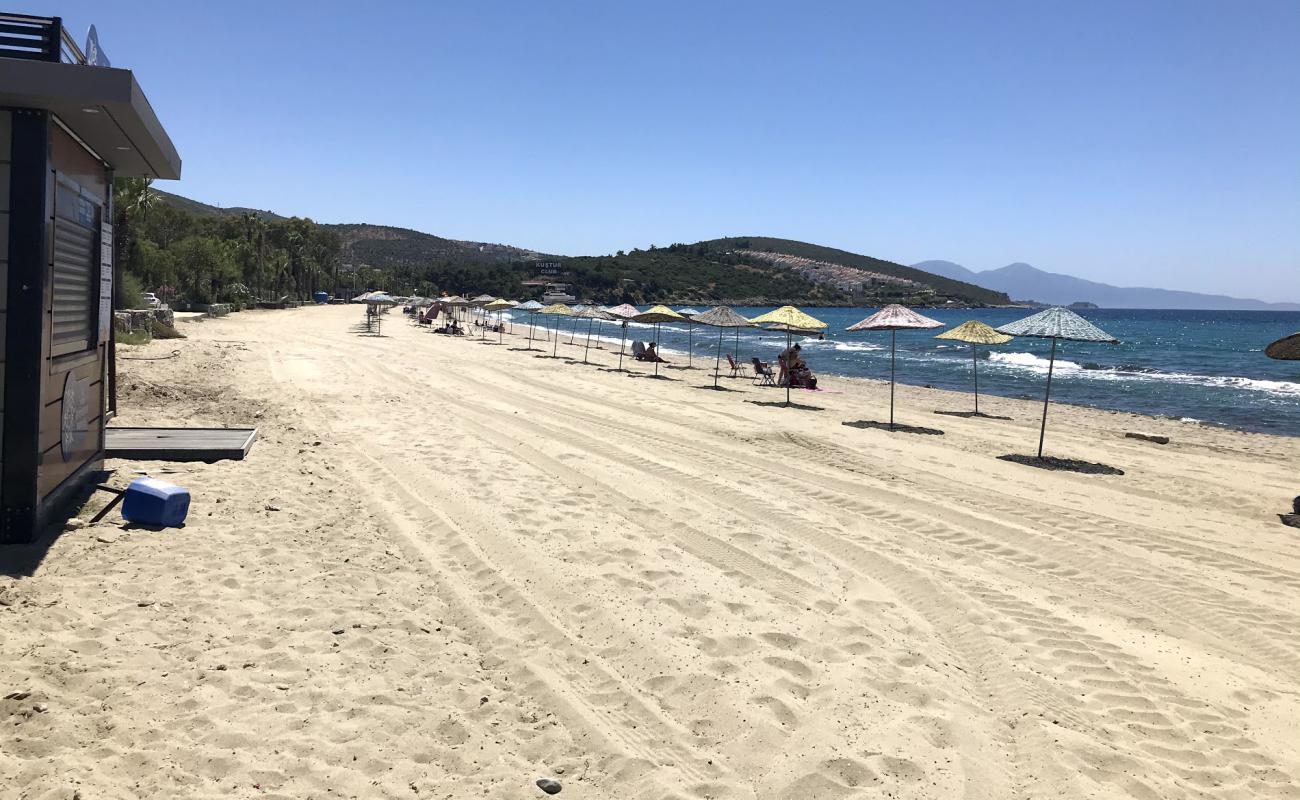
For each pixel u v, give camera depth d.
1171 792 3.19
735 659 4.21
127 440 8.38
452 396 15.19
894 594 5.40
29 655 3.60
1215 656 4.64
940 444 12.46
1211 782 3.29
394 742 3.25
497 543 5.96
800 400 18.58
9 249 4.85
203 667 3.71
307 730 3.27
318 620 4.38
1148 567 6.31
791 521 7.07
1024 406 19.77
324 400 13.57
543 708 3.65
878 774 3.20
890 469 9.96
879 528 7.04
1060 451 12.52
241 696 3.49
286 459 8.46
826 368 32.06
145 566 4.92
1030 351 43.75
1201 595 5.70
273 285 78.75
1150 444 13.90
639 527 6.63
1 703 3.16
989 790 3.14
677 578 5.41
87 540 5.23
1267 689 4.20
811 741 3.42
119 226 32.12
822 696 3.83
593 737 3.40
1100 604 5.45
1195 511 8.52
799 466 9.78
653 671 4.04
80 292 5.99
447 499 7.21
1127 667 4.38
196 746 3.08
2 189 4.80
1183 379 28.03
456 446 9.86
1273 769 3.39
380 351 26.83
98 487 5.88
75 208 5.72
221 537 5.64
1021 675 4.21
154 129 5.67
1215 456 12.70
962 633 4.77
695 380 22.58
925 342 51.91
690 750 3.34
